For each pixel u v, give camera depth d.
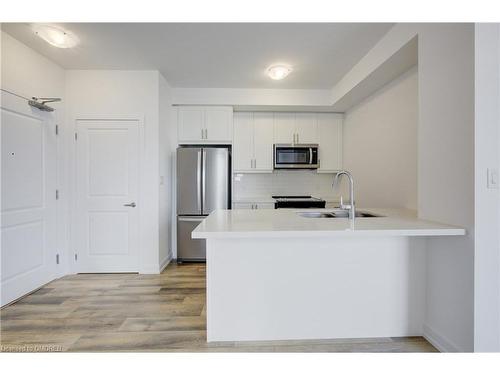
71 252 3.58
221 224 1.94
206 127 4.28
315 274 2.08
